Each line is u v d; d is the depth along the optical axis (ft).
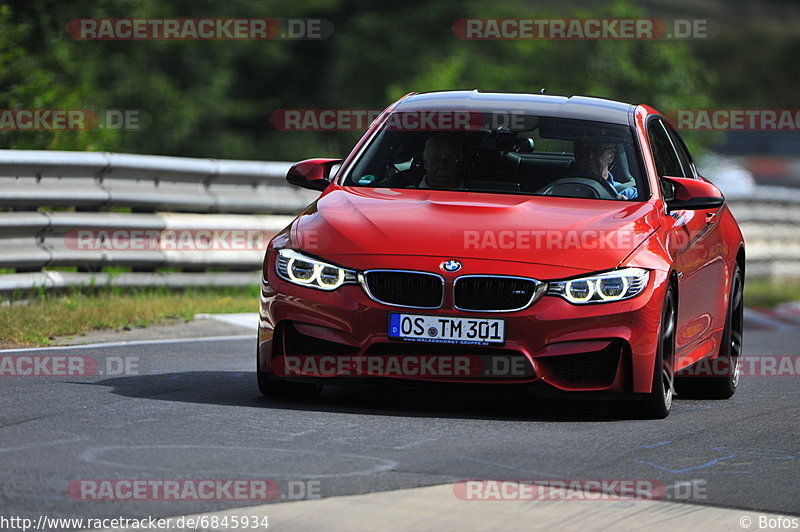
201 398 78.33
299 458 61.67
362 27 561.02
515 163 85.10
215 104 479.82
